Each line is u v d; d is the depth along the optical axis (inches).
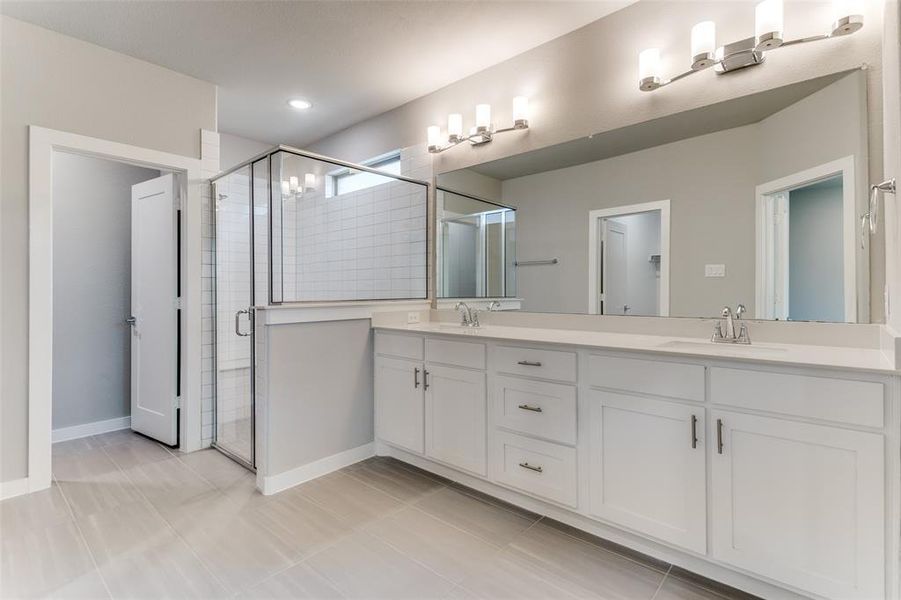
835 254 67.9
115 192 138.7
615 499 71.7
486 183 115.2
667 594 61.6
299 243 108.1
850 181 66.6
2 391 89.7
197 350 119.3
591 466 74.4
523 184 107.6
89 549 72.0
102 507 86.4
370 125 148.0
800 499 55.2
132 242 133.8
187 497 90.9
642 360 68.3
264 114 144.4
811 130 70.1
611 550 72.1
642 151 88.6
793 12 71.8
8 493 90.2
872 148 65.0
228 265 117.0
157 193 124.3
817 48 69.8
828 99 68.7
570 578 65.1
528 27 97.3
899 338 48.4
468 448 92.4
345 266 116.4
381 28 97.5
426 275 131.6
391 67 114.5
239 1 87.4
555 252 101.5
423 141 131.6
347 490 94.5
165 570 66.6
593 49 95.7
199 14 91.4
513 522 81.1
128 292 140.9
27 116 92.3
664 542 66.6
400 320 120.8
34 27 93.4
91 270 133.3
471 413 91.7
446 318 125.3
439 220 127.8
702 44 75.9
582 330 96.8
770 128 74.0
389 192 125.6
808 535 54.7
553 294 101.7
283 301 104.5
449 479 100.0
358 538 75.7
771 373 57.0
